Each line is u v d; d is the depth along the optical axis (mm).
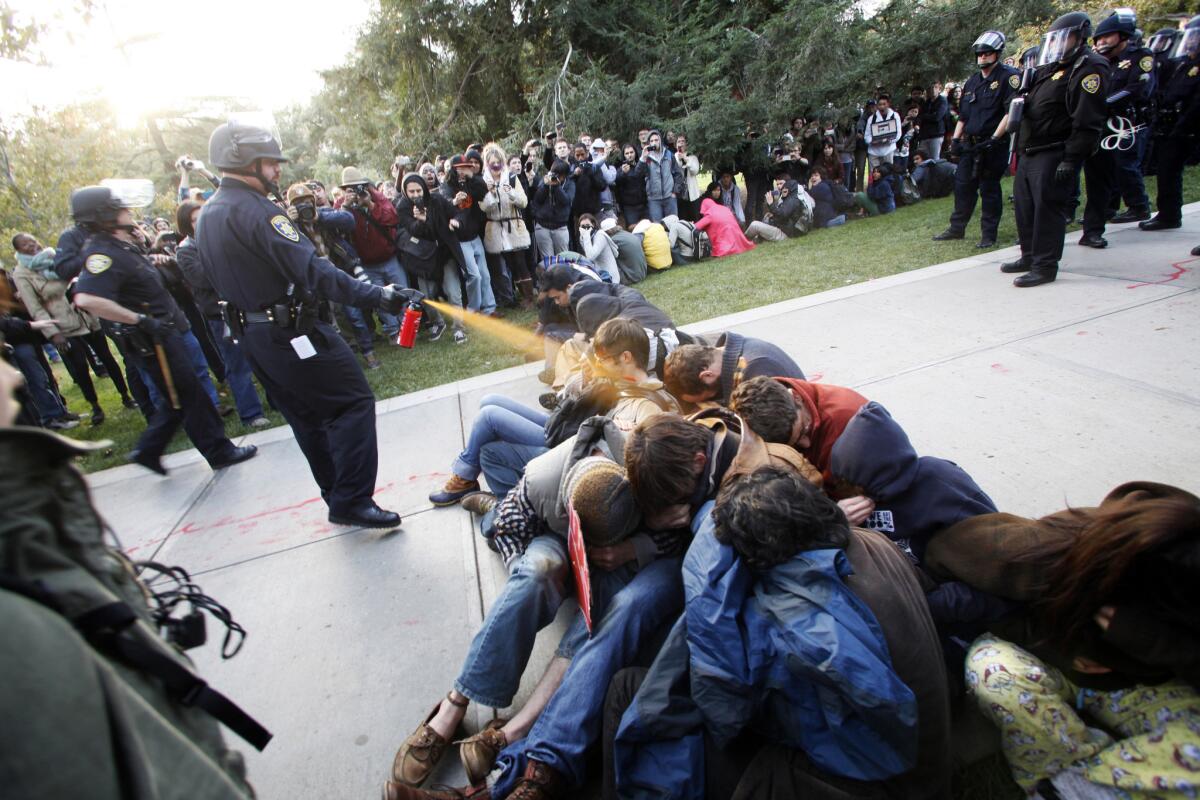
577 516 1673
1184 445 2502
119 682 690
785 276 6262
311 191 5375
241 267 2506
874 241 7230
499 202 6691
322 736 1959
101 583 817
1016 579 1422
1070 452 2598
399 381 5215
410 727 1940
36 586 671
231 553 3068
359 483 2863
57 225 10977
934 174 9648
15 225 10664
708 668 1362
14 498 701
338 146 16672
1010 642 1563
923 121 9969
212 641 2447
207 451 4008
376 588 2613
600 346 2297
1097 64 3967
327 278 2486
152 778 668
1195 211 5949
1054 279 4508
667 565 1799
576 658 1681
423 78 13508
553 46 12727
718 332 4590
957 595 1545
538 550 1837
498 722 1816
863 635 1267
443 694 2043
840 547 1401
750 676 1333
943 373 3439
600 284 3553
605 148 8461
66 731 595
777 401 1901
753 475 1474
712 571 1430
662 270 7918
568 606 2281
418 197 5957
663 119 10742
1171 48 6625
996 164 5648
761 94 9836
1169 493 1301
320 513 3316
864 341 4043
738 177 10578
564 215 7207
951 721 1659
